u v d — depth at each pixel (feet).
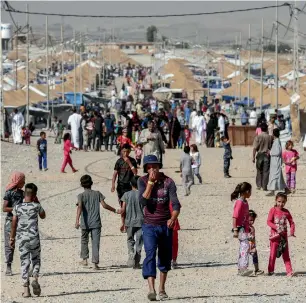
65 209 183.62
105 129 335.67
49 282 113.50
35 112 497.05
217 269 120.06
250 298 98.48
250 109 573.33
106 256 132.87
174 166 265.95
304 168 251.80
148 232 98.07
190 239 145.38
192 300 98.07
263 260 125.59
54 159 299.79
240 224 114.62
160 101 643.86
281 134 383.04
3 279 115.96
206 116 428.15
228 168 235.20
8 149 338.34
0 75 390.01
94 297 102.53
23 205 105.50
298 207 177.99
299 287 105.50
